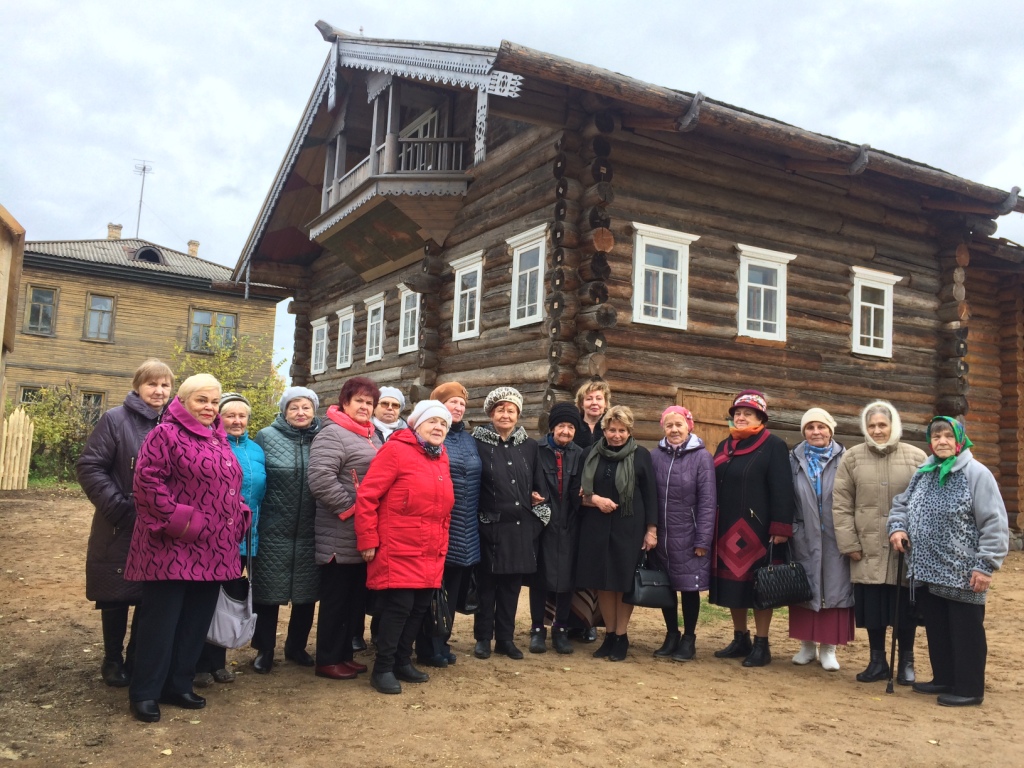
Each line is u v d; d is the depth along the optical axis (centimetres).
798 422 1063
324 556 460
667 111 855
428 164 1284
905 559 502
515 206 1051
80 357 2317
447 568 520
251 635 429
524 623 677
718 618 718
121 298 2373
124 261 2397
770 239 1067
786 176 1076
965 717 440
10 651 505
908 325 1189
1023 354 1408
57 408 1853
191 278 2422
